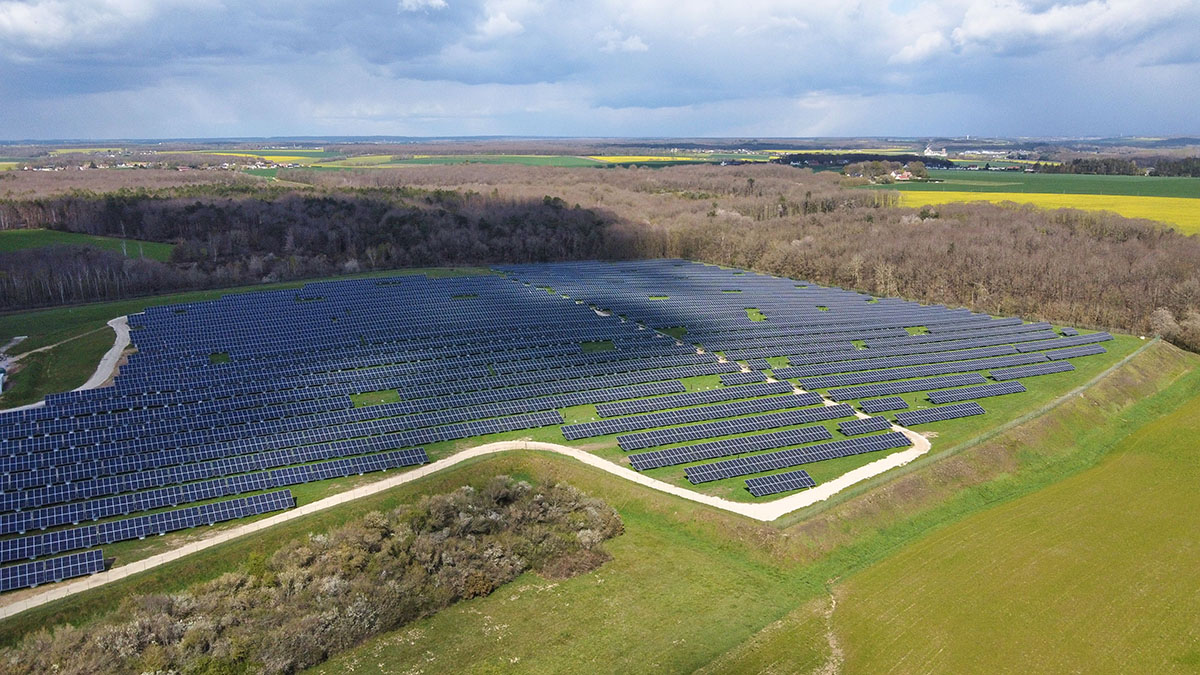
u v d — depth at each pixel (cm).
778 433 9094
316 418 8994
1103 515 7644
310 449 8156
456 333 12419
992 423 9775
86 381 9994
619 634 5625
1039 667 5288
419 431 8762
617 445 8738
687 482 7919
